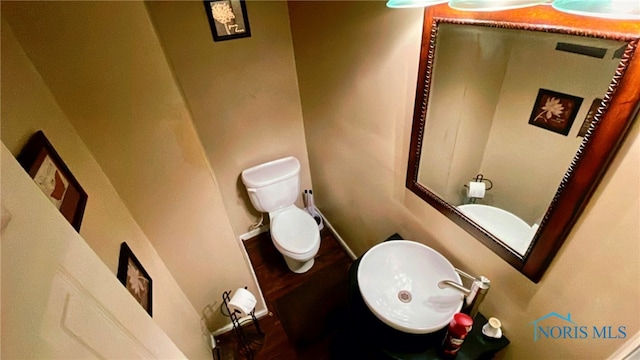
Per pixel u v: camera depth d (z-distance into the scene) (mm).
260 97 2031
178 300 1517
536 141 780
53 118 931
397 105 1208
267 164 2283
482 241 1040
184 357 960
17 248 394
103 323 572
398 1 784
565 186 728
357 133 1574
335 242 2541
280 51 1916
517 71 768
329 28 1439
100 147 1108
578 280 792
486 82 856
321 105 1850
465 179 1050
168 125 1186
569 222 749
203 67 1762
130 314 696
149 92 1092
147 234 1381
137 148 1171
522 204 877
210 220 1517
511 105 817
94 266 599
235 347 1851
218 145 2080
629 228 646
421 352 1108
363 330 1204
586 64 617
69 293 495
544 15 657
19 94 791
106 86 1019
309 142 2314
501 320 1110
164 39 1583
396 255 1379
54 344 427
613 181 645
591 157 656
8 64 782
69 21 887
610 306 739
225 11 1649
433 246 1350
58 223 513
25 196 440
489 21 766
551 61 683
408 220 1448
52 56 912
